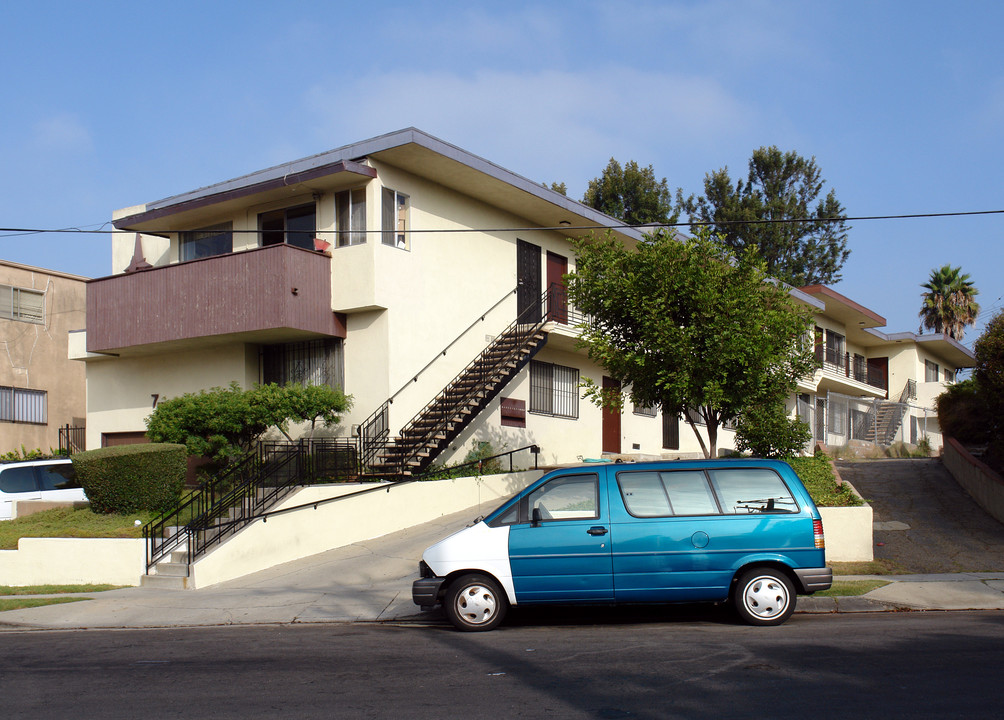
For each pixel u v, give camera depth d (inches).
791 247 2116.1
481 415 860.0
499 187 847.1
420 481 709.3
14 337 1146.7
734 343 574.9
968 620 404.2
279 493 622.2
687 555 395.9
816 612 441.1
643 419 1134.4
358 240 761.6
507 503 411.5
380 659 338.0
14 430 1133.7
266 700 277.3
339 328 778.8
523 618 437.4
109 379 936.9
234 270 757.9
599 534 399.5
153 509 653.9
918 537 629.3
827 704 258.7
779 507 401.1
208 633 417.1
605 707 261.0
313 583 537.6
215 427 698.8
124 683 307.0
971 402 957.8
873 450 1398.9
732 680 289.9
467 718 251.9
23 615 478.6
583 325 665.0
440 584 403.5
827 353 1510.8
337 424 778.8
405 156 756.0
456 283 848.9
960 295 2166.6
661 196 1943.9
